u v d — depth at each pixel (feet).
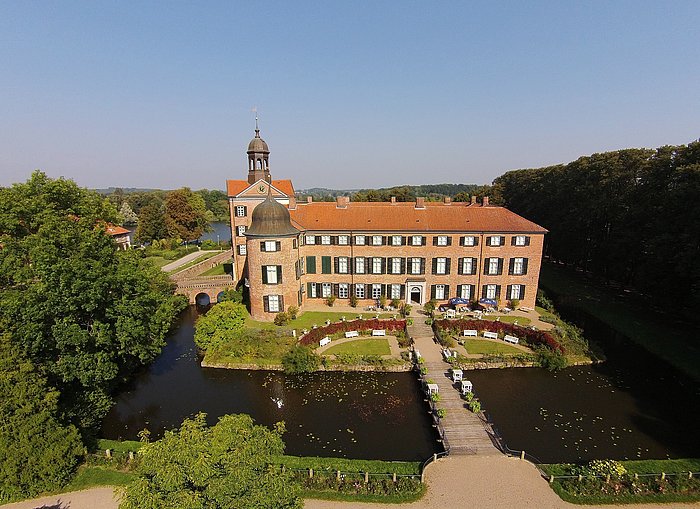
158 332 100.17
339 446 77.56
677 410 89.56
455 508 59.21
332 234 146.72
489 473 67.41
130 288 88.89
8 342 65.67
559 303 161.99
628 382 101.86
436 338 123.85
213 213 623.77
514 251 145.18
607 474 63.98
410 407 91.40
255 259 132.46
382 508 59.31
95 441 76.43
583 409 89.71
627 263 164.66
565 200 223.10
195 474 36.14
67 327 73.77
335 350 117.29
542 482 65.05
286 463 69.10
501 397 94.68
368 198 365.20
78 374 75.66
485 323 126.93
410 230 143.84
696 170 119.55
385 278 148.36
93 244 86.17
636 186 164.14
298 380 104.47
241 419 42.78
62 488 63.10
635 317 144.66
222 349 115.03
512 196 328.49
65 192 106.01
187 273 199.93
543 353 109.70
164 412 91.50
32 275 82.17
